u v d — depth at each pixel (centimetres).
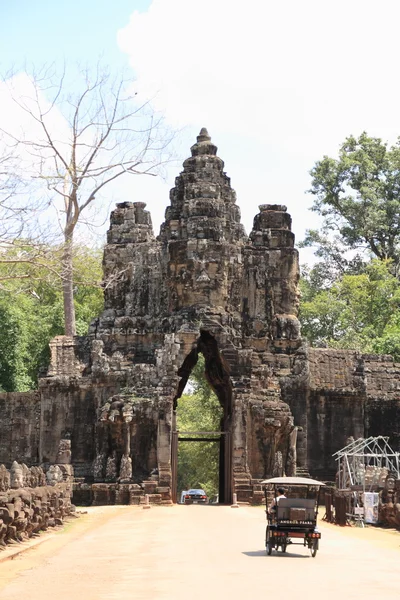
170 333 6266
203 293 6312
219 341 6206
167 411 6022
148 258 6581
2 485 3081
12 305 7819
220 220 6469
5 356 7606
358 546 3262
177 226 6525
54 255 3838
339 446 6375
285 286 6594
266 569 2469
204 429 9469
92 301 9325
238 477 5975
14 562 2658
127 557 2798
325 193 10250
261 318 6500
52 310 8631
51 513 3928
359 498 4588
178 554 2856
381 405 6581
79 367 6397
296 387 6347
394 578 2348
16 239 3609
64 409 6322
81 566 2580
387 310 9275
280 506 2869
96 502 5891
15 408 6575
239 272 6488
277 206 6756
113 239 6656
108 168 5722
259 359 6425
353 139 10338
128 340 6444
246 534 3628
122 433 6009
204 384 8975
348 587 2153
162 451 5972
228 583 2192
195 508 5609
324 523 4562
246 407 6100
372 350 8375
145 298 6550
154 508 5581
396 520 4103
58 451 6203
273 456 6103
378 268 9569
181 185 6694
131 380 6172
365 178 10169
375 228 9938
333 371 6506
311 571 2447
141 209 6744
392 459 6488
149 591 2080
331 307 9150
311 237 10256
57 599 1992
